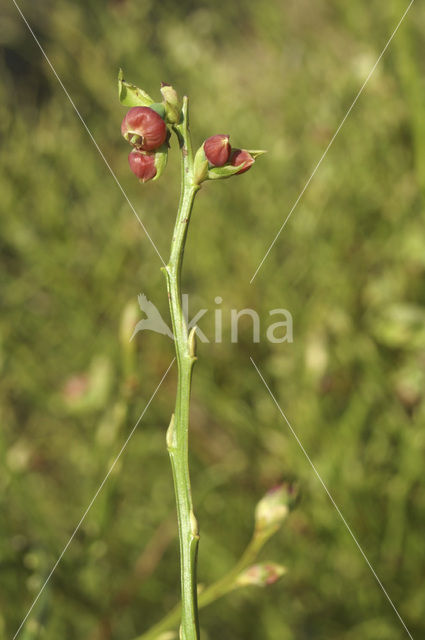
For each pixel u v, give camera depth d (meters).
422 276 0.36
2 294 0.40
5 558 0.22
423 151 0.34
